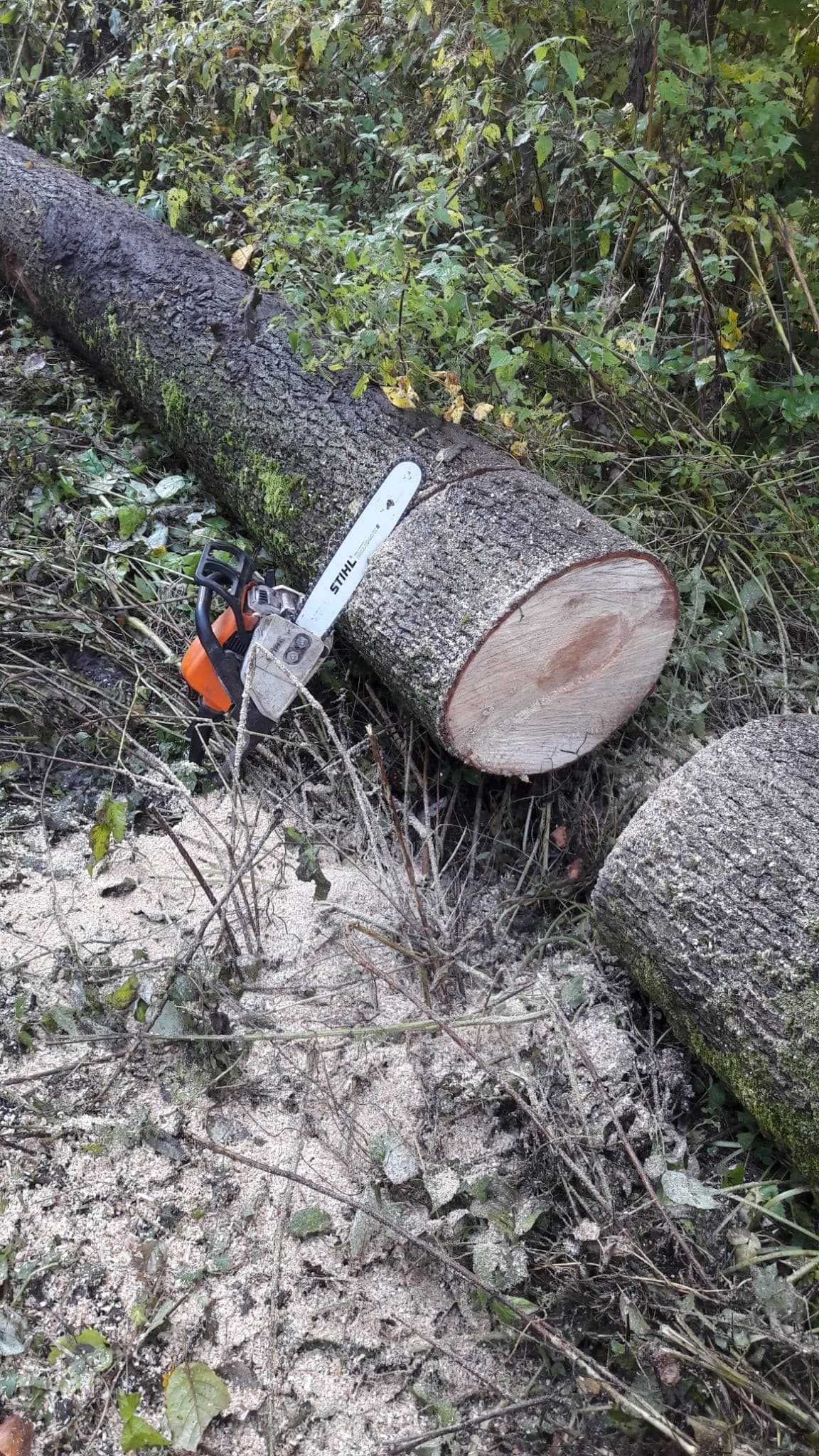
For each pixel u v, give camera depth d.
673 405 3.39
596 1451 1.69
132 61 4.61
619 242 3.61
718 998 2.00
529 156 3.79
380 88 4.21
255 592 2.65
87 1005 2.21
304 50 4.22
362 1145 2.07
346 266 2.91
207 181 4.05
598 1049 2.24
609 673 2.63
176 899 2.52
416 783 2.82
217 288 3.50
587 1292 1.84
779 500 3.40
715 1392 1.73
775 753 2.18
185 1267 1.88
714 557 3.38
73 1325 1.80
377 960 2.42
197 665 2.67
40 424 3.70
